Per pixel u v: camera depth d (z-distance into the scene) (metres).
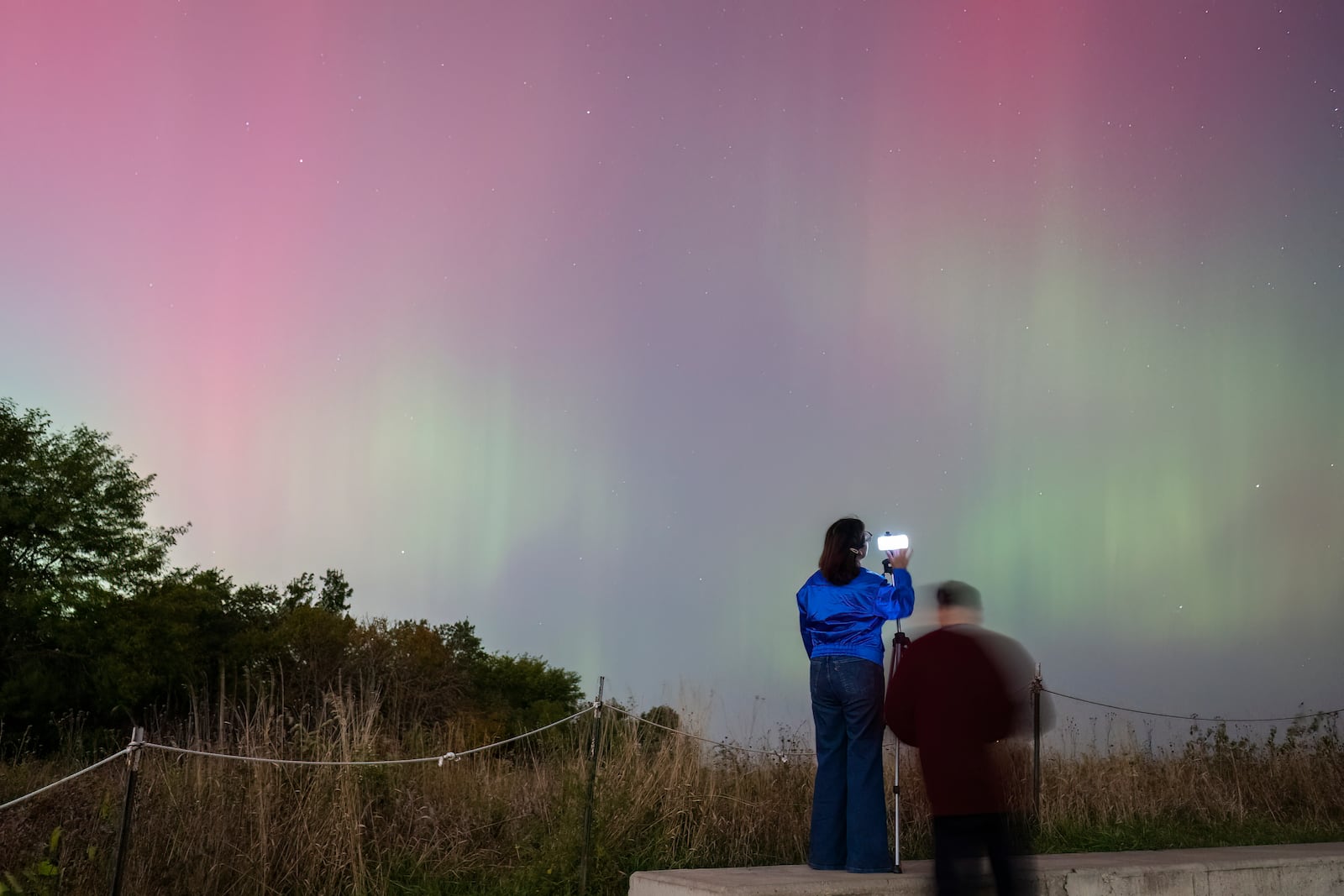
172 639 33.75
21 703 30.81
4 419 36.38
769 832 7.93
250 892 6.42
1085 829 9.18
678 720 8.58
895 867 5.55
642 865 7.20
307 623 31.39
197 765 7.02
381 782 7.47
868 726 5.63
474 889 6.99
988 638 5.05
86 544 36.09
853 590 5.78
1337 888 6.36
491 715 31.52
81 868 6.02
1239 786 10.62
